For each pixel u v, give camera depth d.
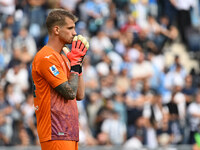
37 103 11.06
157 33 45.38
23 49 37.03
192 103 36.44
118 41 42.09
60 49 11.30
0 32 38.72
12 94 32.03
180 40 47.12
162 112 35.22
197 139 34.78
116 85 36.81
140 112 34.41
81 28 41.66
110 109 33.19
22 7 40.78
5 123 29.89
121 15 44.91
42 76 10.87
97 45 40.06
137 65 39.69
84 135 31.36
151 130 33.66
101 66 37.44
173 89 39.25
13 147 28.66
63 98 10.97
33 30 39.47
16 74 34.50
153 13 46.94
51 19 11.12
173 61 43.09
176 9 47.88
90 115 33.19
